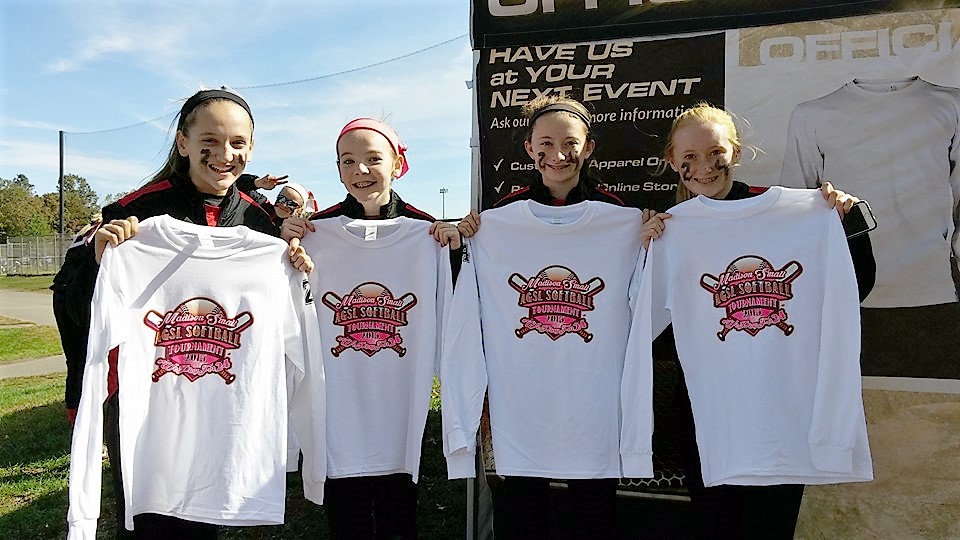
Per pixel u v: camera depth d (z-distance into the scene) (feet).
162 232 6.86
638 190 9.70
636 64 9.64
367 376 7.75
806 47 9.12
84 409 6.17
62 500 12.05
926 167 8.79
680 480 9.45
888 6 8.84
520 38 9.95
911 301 8.85
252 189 10.46
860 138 8.98
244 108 7.26
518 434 7.36
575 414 7.26
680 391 7.45
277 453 6.94
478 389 7.32
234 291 7.00
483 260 7.63
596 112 9.78
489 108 10.05
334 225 7.73
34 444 15.53
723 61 9.39
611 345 7.32
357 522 7.79
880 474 8.91
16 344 32.37
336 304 7.75
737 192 7.63
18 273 96.48
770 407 6.88
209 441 6.82
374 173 7.84
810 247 6.95
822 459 6.57
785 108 9.21
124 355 6.60
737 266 7.08
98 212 7.36
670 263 7.21
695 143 7.28
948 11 8.68
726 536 7.15
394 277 7.77
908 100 8.82
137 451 6.69
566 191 7.97
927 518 8.75
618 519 9.82
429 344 7.59
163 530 6.89
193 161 7.07
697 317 7.17
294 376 7.43
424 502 11.96
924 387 8.79
